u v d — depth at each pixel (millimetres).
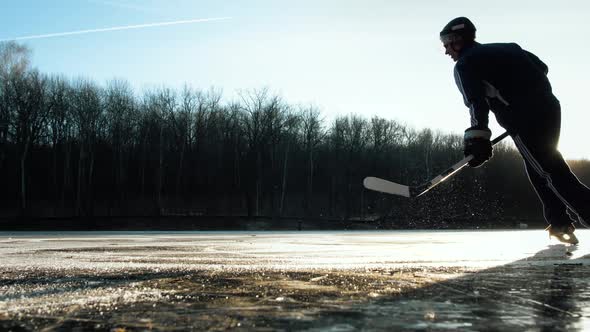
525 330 1897
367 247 7656
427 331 1878
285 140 67250
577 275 3443
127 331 1885
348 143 72562
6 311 2250
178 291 2781
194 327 1941
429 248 7211
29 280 3281
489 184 68250
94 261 5000
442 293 2688
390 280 3176
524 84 4953
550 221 6895
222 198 65562
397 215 63000
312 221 54781
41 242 10172
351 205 71688
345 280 3166
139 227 49906
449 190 66500
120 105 61125
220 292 2730
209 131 65688
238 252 6477
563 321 2047
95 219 49281
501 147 69938
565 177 5074
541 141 5004
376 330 1890
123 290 2814
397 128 77562
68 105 58719
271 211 66562
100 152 61094
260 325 1968
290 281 3146
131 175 62750
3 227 45625
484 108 4773
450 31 5199
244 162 65812
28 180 58031
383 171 74438
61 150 60250
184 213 64188
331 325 1965
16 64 56031
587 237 10062
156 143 63156
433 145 78438
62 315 2168
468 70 4914
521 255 5410
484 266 4094
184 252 6555
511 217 68062
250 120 66250
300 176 68562
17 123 55875
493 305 2365
